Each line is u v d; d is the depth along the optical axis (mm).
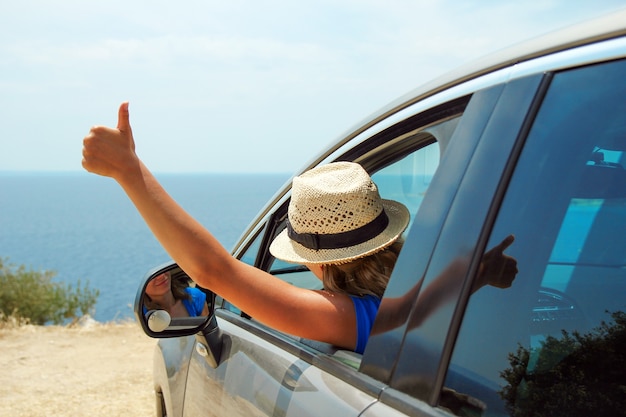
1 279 11172
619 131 1114
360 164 1979
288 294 1602
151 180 1559
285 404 1624
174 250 1552
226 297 1599
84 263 181125
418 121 1618
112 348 8539
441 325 1266
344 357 1563
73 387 6793
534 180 1215
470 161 1332
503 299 1209
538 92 1245
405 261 1401
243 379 1954
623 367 1057
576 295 1150
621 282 1105
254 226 2539
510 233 1225
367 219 1709
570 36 1212
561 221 1181
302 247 1772
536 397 1129
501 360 1181
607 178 1173
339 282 1738
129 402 6273
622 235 1131
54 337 9172
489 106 1339
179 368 2646
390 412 1295
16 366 7637
